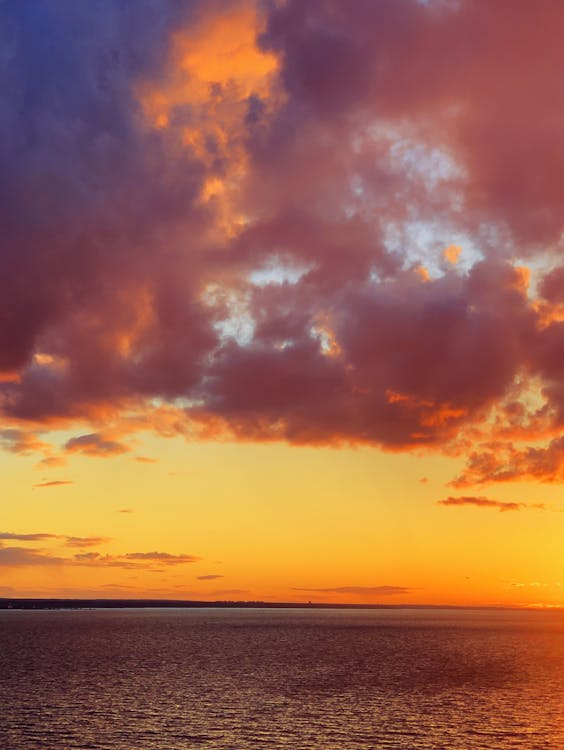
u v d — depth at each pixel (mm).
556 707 91062
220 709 86875
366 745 70125
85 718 80125
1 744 68125
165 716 81938
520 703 93875
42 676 115000
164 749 67125
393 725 79250
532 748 69750
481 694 101125
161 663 138500
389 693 101188
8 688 101312
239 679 114312
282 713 84875
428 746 70125
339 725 78750
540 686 110188
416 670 132250
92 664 135125
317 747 69000
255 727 77000
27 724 76688
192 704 89938
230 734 73562
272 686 106562
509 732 76438
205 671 125062
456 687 108250
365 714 85062
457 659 158375
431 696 98875
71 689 100938
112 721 78812
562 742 72188
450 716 84562
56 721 78375
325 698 95938
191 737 72000
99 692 98312
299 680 114375
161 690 100938
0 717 80125
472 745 70812
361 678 118188
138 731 74125
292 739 71938
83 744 68438
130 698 93750
